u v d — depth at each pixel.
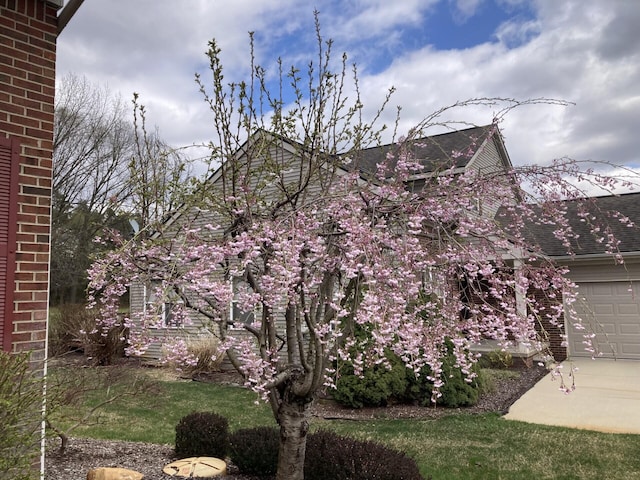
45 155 3.99
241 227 3.62
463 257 3.85
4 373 2.75
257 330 3.85
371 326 3.83
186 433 4.91
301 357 3.50
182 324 4.51
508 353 10.38
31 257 3.83
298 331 3.51
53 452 4.92
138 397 6.77
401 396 7.74
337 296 3.57
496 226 4.18
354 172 4.00
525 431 6.09
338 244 3.64
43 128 4.00
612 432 6.04
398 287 3.27
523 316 3.83
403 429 6.35
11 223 3.72
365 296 3.15
